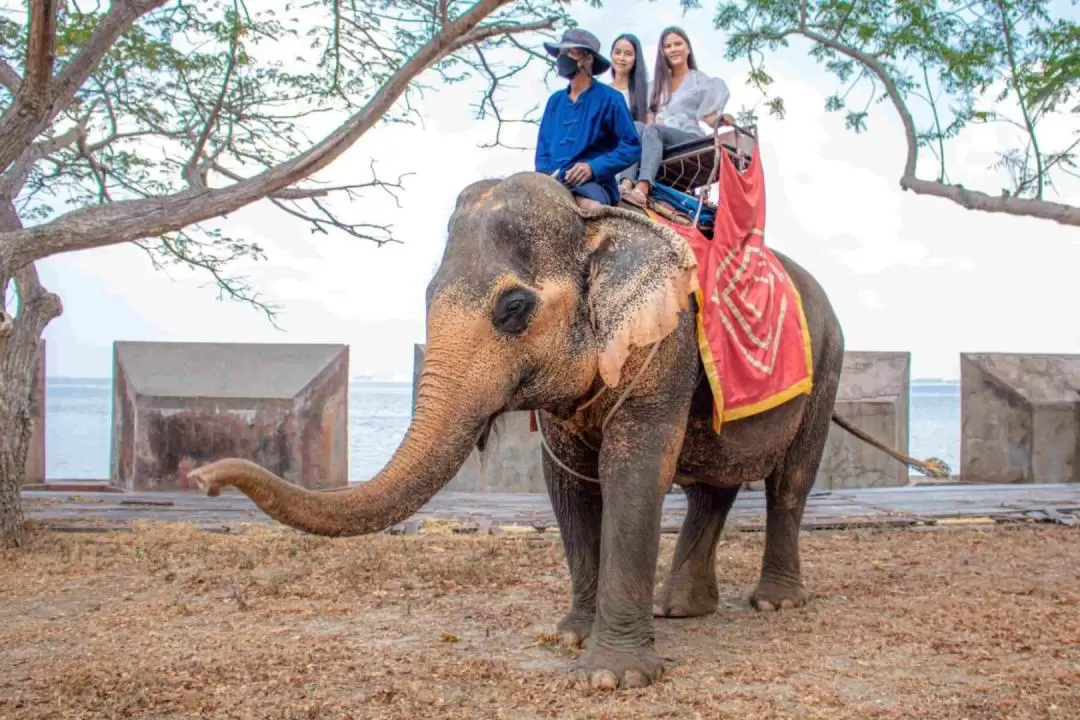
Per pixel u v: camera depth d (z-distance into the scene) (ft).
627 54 21.29
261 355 44.24
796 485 21.39
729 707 14.82
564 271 15.84
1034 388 47.80
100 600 22.30
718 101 22.85
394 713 14.66
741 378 17.90
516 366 15.40
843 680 16.22
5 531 28.45
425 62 28.71
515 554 27.66
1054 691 15.55
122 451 43.29
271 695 15.44
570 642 18.16
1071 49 39.50
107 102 38.78
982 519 34.73
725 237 18.22
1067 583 24.26
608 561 16.26
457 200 16.38
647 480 16.33
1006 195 40.81
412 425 14.84
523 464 42.45
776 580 21.68
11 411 28.66
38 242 27.09
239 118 38.40
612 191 17.79
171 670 16.66
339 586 23.48
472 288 15.19
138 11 29.09
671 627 19.81
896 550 29.09
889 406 45.09
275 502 13.15
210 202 28.37
